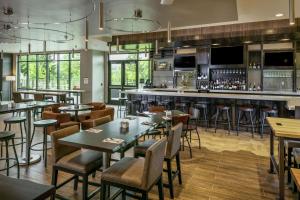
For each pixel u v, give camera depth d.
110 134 2.69
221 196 2.93
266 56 7.74
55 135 2.54
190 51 8.92
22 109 3.89
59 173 3.49
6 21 5.73
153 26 5.97
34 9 4.78
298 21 6.20
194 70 9.14
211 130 6.52
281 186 2.71
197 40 7.54
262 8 5.23
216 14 5.16
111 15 5.14
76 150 2.82
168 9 4.79
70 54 12.59
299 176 1.98
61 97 9.39
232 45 8.01
